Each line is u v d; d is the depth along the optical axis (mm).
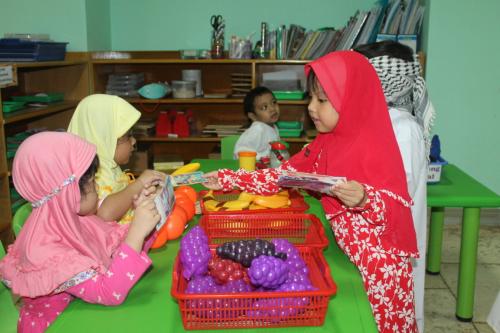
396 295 1477
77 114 1763
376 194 1344
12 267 1218
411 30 4023
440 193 2250
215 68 4586
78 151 1241
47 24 4086
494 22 3809
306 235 1527
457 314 2648
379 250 1448
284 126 4281
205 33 4484
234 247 1234
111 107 1746
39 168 1198
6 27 4102
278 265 1111
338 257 1466
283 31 4141
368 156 1423
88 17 4117
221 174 1776
